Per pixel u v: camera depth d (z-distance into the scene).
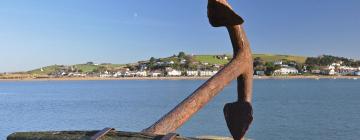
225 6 5.16
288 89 150.12
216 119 47.78
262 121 47.78
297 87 169.75
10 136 4.45
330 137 36.75
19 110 67.44
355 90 138.12
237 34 6.09
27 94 133.88
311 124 44.94
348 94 112.25
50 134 4.31
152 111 62.41
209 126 41.69
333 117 52.41
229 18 5.29
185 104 5.75
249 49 6.26
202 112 57.56
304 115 55.09
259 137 36.16
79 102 86.19
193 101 5.77
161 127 5.49
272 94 115.38
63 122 49.62
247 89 6.24
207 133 36.88
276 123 45.66
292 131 39.62
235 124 5.54
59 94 130.50
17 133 4.47
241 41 6.14
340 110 62.62
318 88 157.12
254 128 41.38
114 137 4.12
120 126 45.38
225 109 5.60
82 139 4.10
